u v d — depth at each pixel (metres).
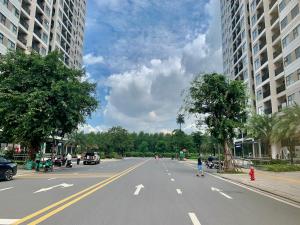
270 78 53.72
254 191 15.87
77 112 34.97
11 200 11.56
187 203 11.33
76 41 96.19
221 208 10.41
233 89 32.59
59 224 7.69
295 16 44.44
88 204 10.77
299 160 39.94
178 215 9.04
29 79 33.03
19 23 54.06
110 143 101.69
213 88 32.91
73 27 90.62
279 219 8.69
